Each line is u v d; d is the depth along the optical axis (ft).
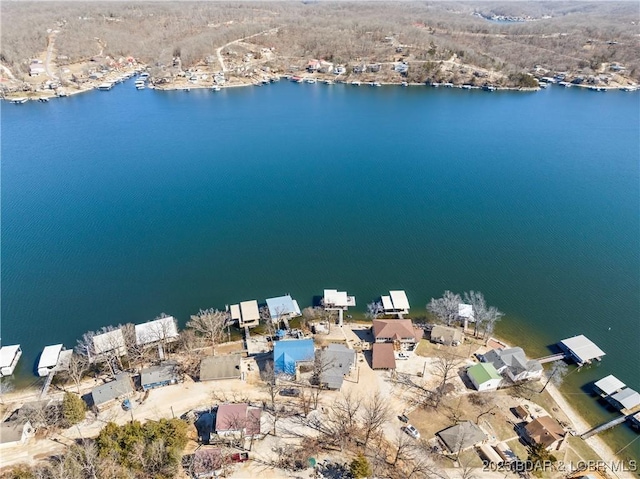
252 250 414.41
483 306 330.95
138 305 345.31
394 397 262.88
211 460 212.84
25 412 238.48
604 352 303.48
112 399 255.50
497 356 283.79
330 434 237.25
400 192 532.73
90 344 289.53
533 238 437.58
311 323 324.80
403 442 233.55
